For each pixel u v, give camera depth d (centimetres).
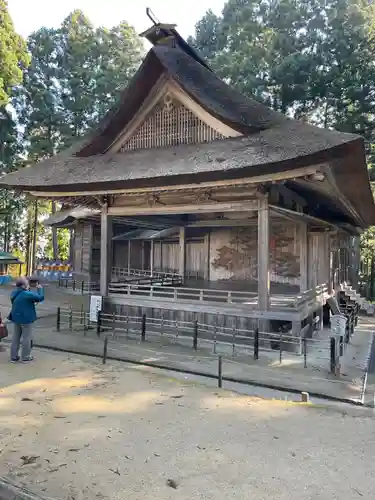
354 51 2398
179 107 1342
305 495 373
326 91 2458
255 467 427
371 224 2014
